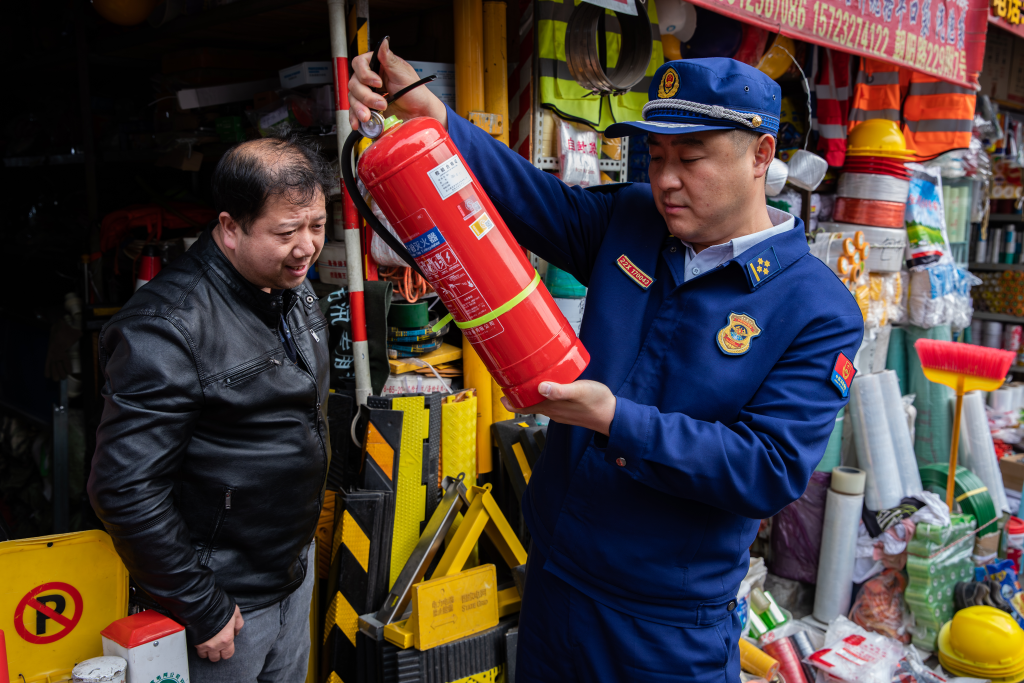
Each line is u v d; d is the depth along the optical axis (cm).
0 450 355
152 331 131
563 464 136
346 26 220
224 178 133
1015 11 363
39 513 329
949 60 334
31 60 359
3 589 146
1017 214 558
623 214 141
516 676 148
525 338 105
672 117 113
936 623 289
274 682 170
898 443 332
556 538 135
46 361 306
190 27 271
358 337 224
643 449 110
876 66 357
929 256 375
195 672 150
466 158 132
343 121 207
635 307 132
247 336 142
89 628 156
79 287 313
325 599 231
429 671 199
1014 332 550
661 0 275
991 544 329
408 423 222
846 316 121
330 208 247
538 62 245
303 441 154
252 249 135
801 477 113
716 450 110
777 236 124
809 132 327
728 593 132
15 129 385
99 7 287
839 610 303
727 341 121
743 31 296
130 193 364
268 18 253
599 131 265
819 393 118
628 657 129
